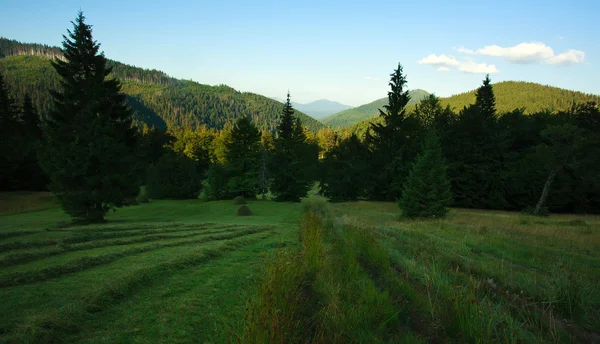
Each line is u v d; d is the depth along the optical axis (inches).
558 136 1327.5
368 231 440.1
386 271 258.8
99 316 192.2
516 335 154.8
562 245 442.6
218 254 375.6
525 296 225.9
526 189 1581.0
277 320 139.6
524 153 1721.2
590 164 1459.2
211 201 1732.3
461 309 169.3
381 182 1744.6
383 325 161.9
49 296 217.9
